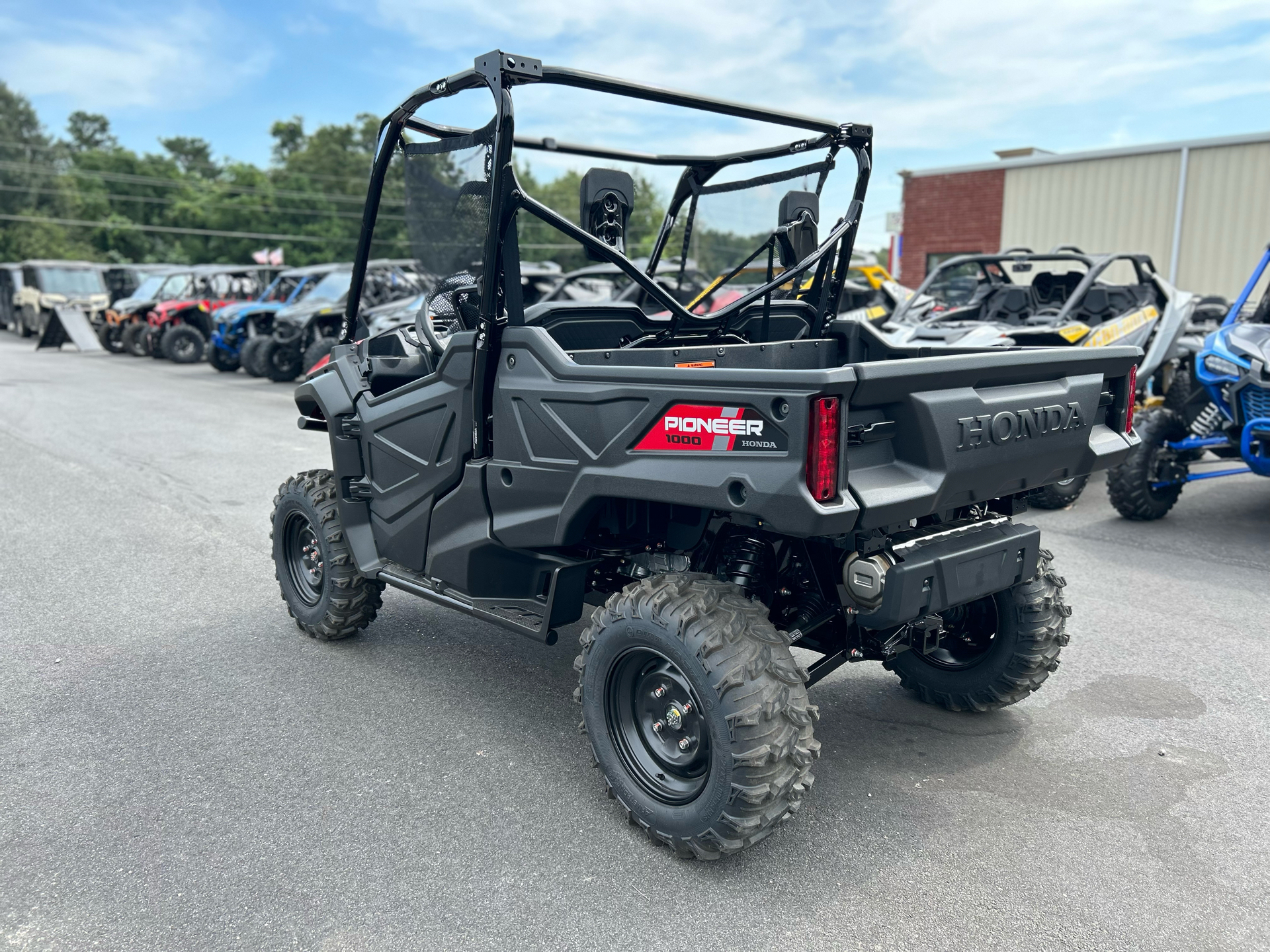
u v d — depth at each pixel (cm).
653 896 230
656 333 345
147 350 2050
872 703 348
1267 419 530
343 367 373
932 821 266
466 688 357
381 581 381
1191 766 298
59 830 257
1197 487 728
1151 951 211
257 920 219
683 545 283
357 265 362
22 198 7556
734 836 231
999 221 1927
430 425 319
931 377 228
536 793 280
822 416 208
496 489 293
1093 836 259
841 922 221
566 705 342
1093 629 418
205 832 256
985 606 326
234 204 7306
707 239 375
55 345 2303
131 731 317
